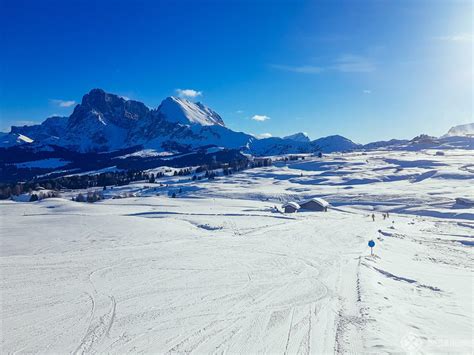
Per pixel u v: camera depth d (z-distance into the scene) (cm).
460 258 3225
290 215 6906
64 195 16062
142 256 2823
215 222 5503
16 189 16238
